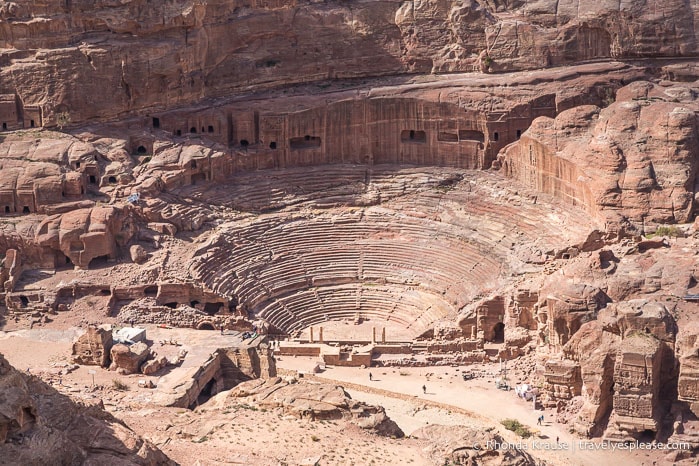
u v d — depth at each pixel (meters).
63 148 120.44
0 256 114.69
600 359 91.56
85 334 97.25
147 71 124.56
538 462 79.56
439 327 108.00
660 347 91.00
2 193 116.56
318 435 71.12
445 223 120.12
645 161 110.94
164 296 111.50
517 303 104.19
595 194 111.12
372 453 68.56
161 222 118.31
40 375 94.38
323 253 119.56
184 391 91.00
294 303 115.31
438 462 67.88
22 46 123.56
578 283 97.75
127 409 81.44
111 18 123.69
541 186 119.19
